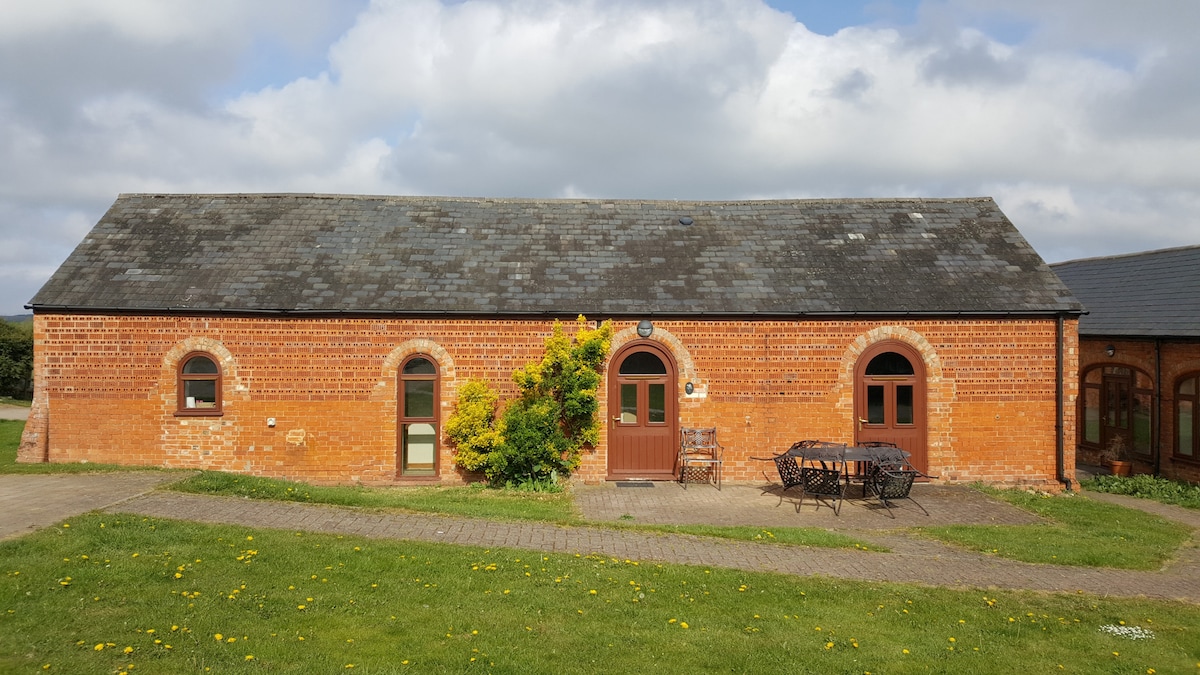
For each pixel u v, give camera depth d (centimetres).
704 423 1641
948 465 1642
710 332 1636
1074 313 1623
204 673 635
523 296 1634
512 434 1546
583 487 1587
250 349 1587
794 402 1641
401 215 1891
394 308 1584
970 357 1642
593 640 745
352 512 1195
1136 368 1967
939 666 727
